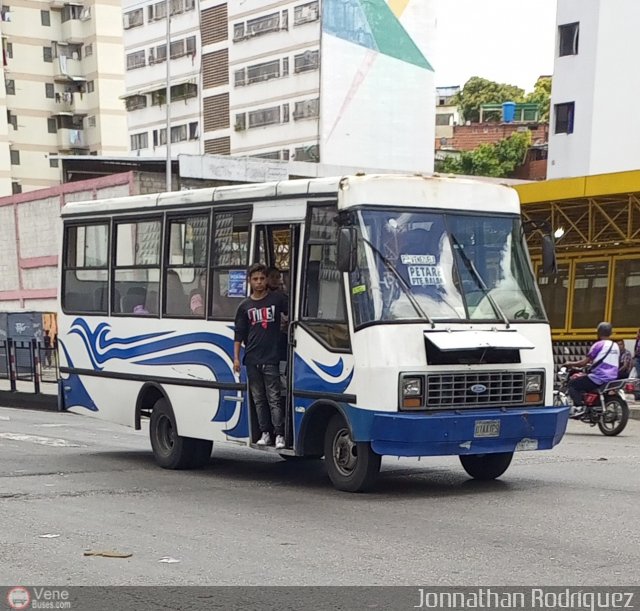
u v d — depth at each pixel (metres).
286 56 65.94
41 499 9.11
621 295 22.55
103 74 80.94
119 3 81.50
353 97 65.25
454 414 8.44
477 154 78.94
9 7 79.44
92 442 14.62
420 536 7.09
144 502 8.91
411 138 67.50
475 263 9.06
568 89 49.09
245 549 6.83
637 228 22.47
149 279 11.46
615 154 47.88
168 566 6.40
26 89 80.44
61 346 13.01
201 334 10.56
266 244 9.90
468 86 97.25
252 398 9.72
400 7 66.75
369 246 8.60
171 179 32.53
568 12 49.03
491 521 7.61
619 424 14.75
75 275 12.80
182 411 10.89
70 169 42.09
